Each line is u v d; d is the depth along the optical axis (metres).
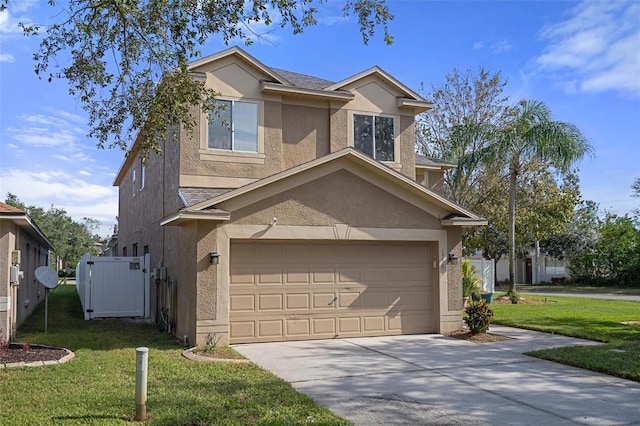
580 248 42.75
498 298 24.00
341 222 12.75
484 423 6.67
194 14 9.64
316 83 16.66
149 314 17.48
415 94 17.25
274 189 12.15
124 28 9.69
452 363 10.16
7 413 6.62
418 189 13.30
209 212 11.24
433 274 13.88
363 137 16.53
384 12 9.69
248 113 14.80
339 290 12.96
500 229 29.69
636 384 8.69
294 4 9.56
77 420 6.38
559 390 8.29
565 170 22.61
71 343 11.84
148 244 18.25
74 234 55.31
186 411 6.76
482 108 26.86
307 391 8.05
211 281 11.46
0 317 11.27
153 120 10.24
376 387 8.34
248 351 11.12
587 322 16.06
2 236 11.43
